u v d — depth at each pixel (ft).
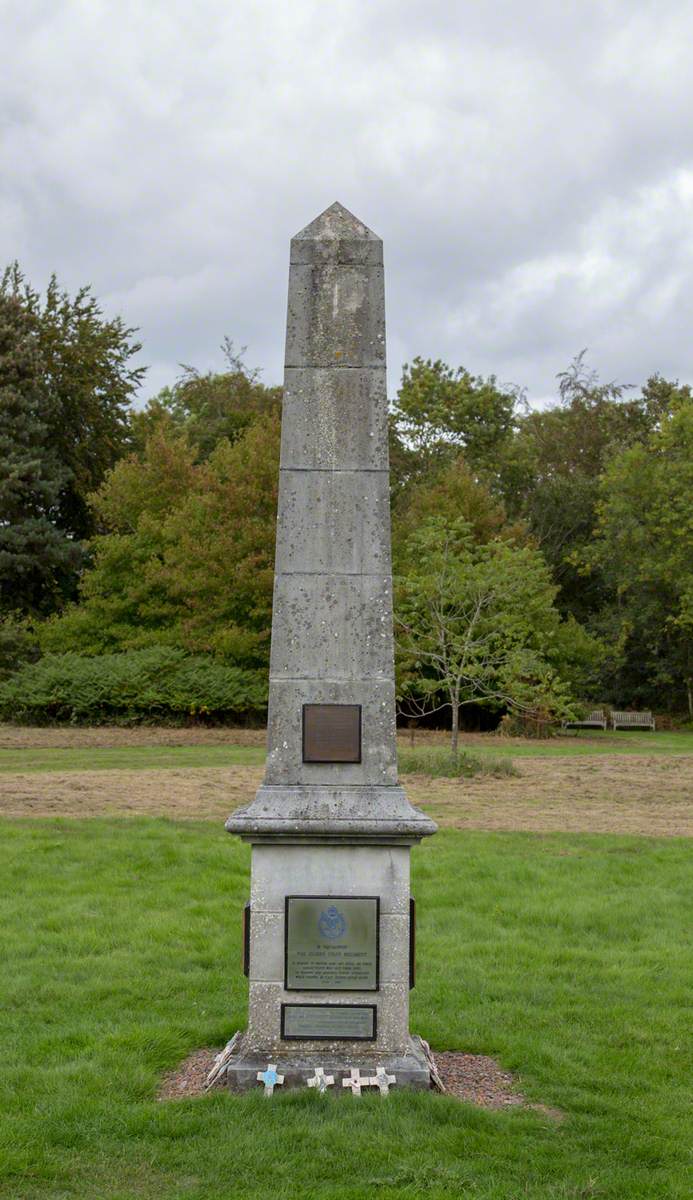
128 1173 17.12
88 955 29.63
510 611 89.51
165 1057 22.31
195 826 48.52
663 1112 19.89
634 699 171.83
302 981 20.63
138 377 164.25
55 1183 16.78
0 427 141.90
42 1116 19.13
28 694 117.80
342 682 21.15
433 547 84.17
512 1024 24.81
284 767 21.03
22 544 138.21
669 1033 24.23
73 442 155.53
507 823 52.47
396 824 20.40
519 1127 18.94
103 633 128.57
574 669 130.11
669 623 157.07
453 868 40.42
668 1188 16.75
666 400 201.87
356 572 21.34
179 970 28.35
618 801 62.28
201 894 36.22
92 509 152.46
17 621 137.90
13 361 142.51
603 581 173.27
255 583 122.72
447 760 76.74
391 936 20.68
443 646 78.79
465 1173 17.03
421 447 189.26
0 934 31.12
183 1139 18.29
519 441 190.19
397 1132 18.40
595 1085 21.24
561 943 31.81
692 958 30.17
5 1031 23.76
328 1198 16.11
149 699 116.78
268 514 129.39
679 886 38.34
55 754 89.20
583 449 197.16
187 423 181.37
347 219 22.17
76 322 156.76
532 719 117.19
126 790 61.67
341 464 21.54
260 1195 16.22
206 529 129.39
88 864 39.86
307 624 21.26
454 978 28.25
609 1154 18.10
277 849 20.81
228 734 111.65
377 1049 20.57
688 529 148.46
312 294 21.90
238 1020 24.06
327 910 20.67
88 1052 22.40
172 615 129.59
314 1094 19.65
